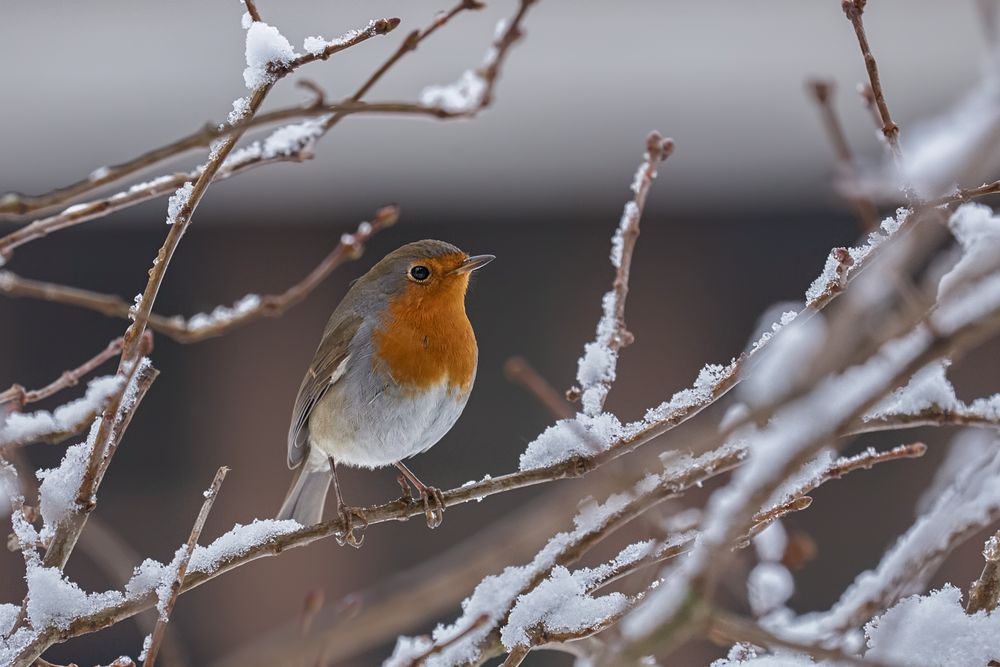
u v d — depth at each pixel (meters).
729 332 14.58
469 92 7.40
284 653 3.77
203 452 14.67
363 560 14.48
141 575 6.22
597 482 4.41
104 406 6.32
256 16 6.21
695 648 11.43
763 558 7.02
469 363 9.89
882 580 6.12
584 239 14.88
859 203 5.94
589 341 14.83
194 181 6.98
